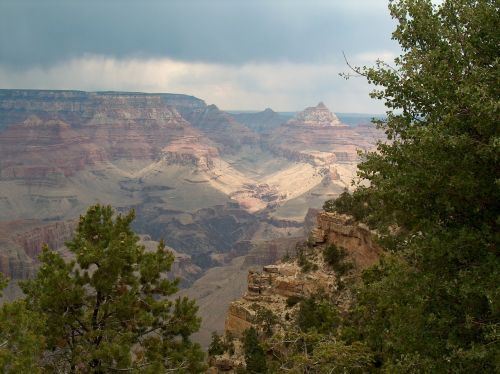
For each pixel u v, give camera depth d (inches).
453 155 722.2
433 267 750.5
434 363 705.0
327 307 1524.4
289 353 1150.3
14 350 811.4
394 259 895.7
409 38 800.3
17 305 838.5
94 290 1079.6
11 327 811.4
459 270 727.7
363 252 2155.5
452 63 745.6
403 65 759.7
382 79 782.5
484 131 687.7
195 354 1072.8
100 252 1048.2
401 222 855.1
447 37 754.8
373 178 847.1
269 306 2176.4
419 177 743.7
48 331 982.4
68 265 1058.1
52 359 991.6
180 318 1115.9
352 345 944.3
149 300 1096.2
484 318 705.6
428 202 773.3
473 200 729.6
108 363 971.9
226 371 1873.8
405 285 762.8
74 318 1020.5
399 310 781.3
